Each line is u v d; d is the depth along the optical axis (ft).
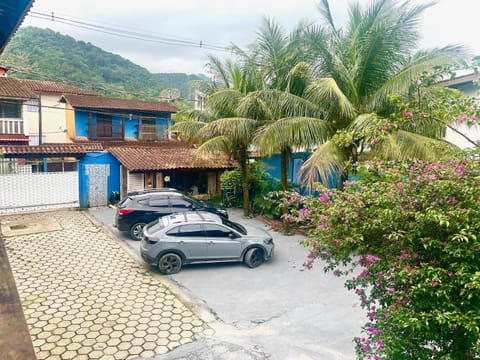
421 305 10.41
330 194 14.19
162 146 76.23
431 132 29.22
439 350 11.48
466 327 8.91
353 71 33.14
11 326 4.46
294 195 15.40
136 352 18.56
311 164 29.96
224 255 30.07
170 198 38.83
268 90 35.27
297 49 38.50
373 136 14.33
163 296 25.03
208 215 32.63
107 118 76.69
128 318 21.95
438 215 9.63
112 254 33.14
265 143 33.88
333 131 34.17
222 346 19.17
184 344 19.34
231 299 24.79
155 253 28.45
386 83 30.78
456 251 9.66
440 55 29.09
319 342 19.70
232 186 55.11
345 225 12.65
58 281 26.96
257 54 42.06
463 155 11.95
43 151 48.57
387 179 12.94
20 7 9.41
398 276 11.00
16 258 31.24
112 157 54.13
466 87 36.06
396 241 11.62
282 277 28.73
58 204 50.26
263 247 30.96
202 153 45.44
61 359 17.88
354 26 35.29
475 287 8.95
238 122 39.17
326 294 25.68
